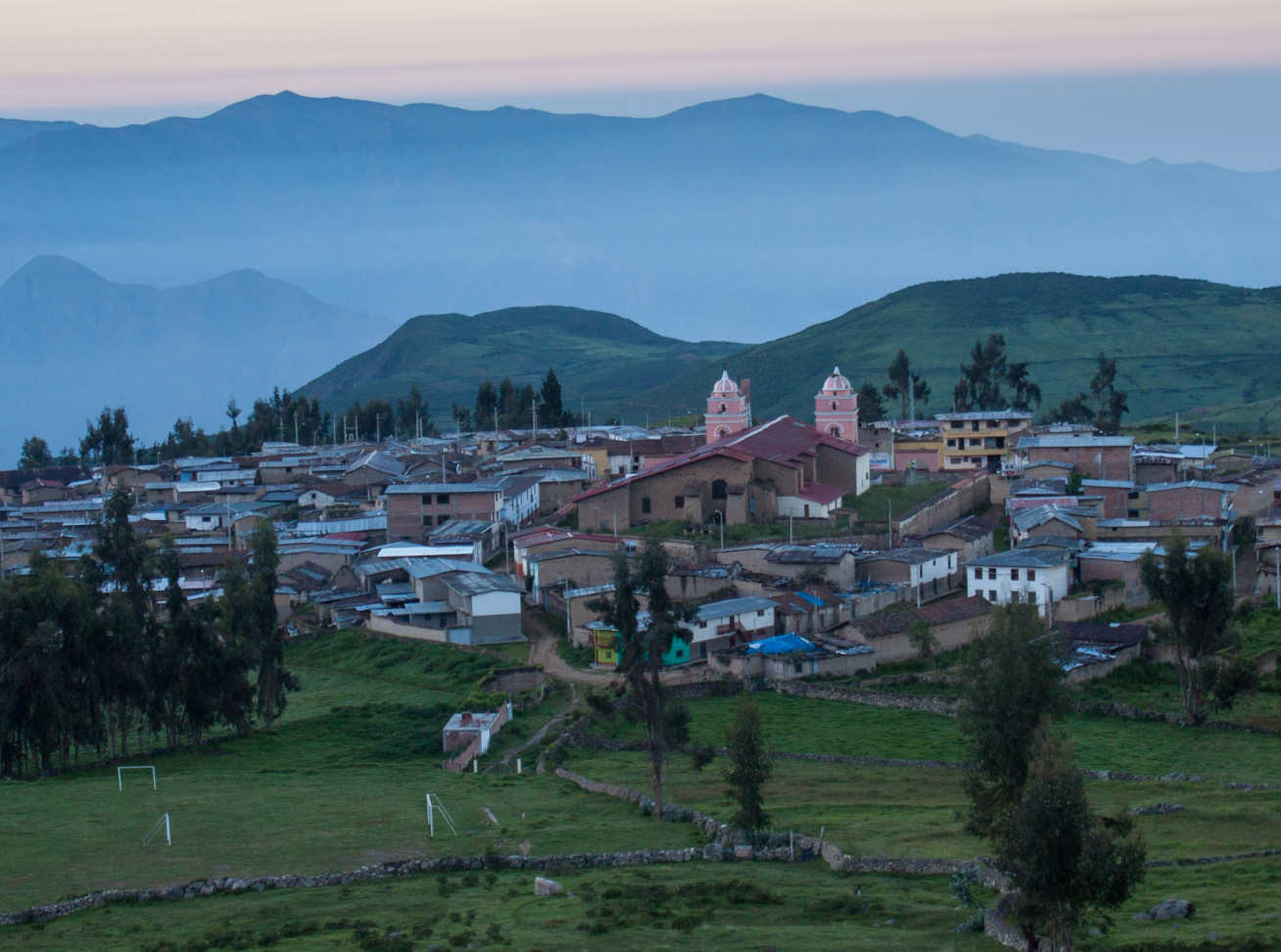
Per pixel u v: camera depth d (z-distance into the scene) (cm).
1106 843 5888
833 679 13875
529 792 10450
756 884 7762
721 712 13012
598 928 7019
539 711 13212
